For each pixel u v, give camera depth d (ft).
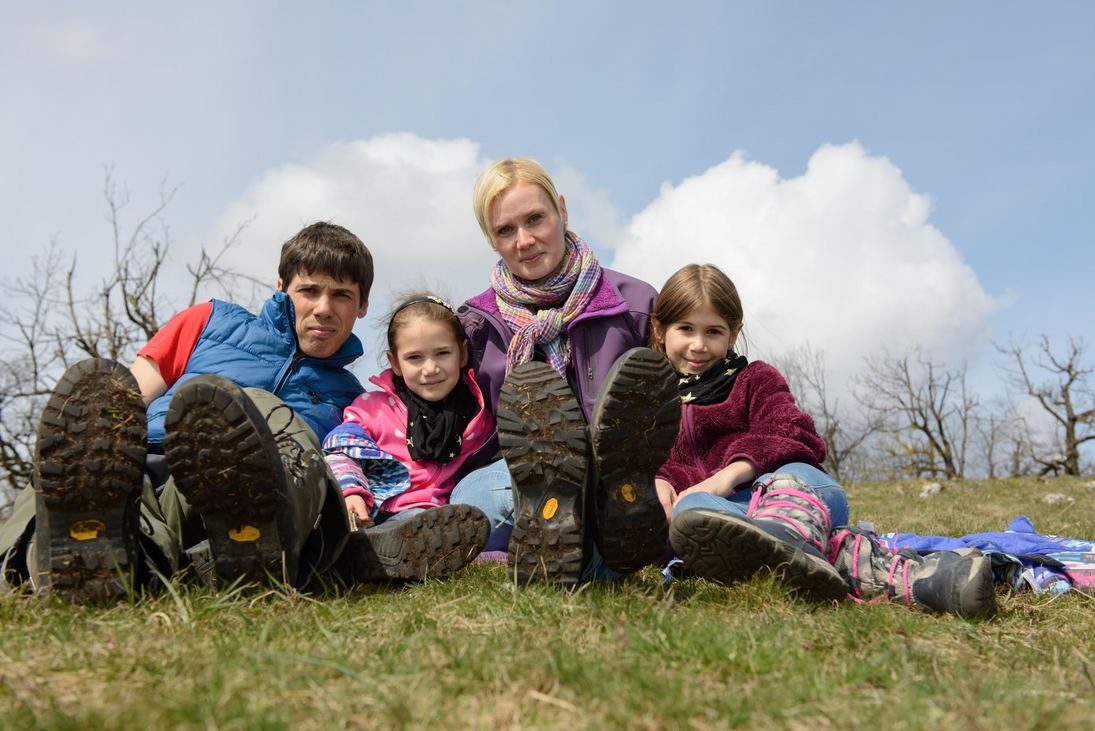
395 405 13.25
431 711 5.34
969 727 5.14
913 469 135.95
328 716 5.25
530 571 8.85
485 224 13.66
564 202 14.07
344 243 12.89
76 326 68.08
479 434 13.37
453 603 8.25
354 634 7.20
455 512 9.84
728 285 12.56
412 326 12.88
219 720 5.07
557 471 8.74
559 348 13.43
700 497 10.49
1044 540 11.50
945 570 9.05
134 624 7.25
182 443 7.88
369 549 9.85
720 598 9.05
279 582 8.39
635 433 8.80
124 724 4.96
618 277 14.06
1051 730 5.17
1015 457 143.13
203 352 12.47
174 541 9.03
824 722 5.35
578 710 5.41
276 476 8.09
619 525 9.00
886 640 7.40
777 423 11.60
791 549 8.68
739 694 5.72
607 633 7.15
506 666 6.03
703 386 12.44
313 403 12.94
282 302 12.70
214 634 7.02
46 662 6.31
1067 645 7.85
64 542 7.95
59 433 7.79
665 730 5.16
